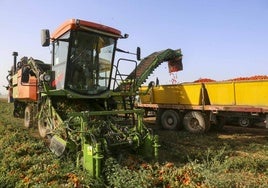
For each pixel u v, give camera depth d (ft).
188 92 41.98
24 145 25.85
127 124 28.02
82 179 17.95
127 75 30.25
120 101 30.01
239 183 17.08
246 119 40.11
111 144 21.81
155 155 22.74
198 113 40.55
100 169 19.10
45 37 25.99
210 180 16.70
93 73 27.99
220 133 41.06
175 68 48.55
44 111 30.09
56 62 29.09
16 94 43.93
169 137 36.42
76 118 23.65
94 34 27.37
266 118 34.27
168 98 44.91
